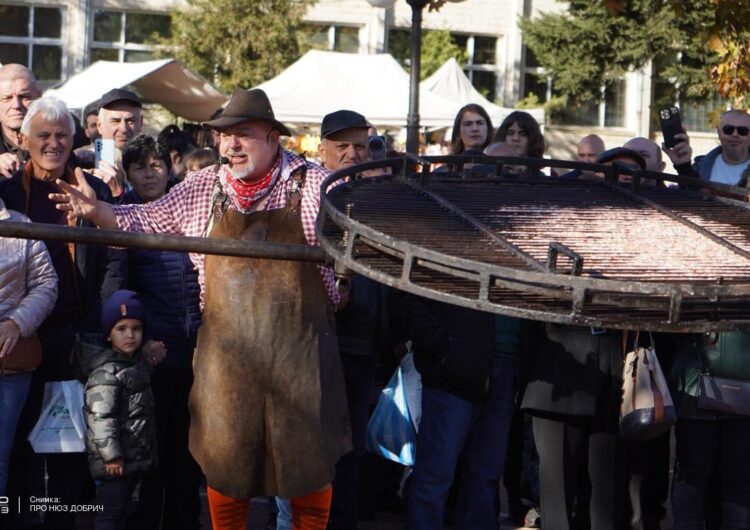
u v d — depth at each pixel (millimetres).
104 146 6480
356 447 5746
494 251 3523
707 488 5434
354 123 6098
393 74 16172
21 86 6078
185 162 7234
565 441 5496
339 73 16000
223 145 4426
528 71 32969
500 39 32812
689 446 5398
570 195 4617
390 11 31250
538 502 6480
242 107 4371
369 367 5738
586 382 5332
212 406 4379
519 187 4707
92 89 15789
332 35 30984
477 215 4047
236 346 4352
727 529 5367
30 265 5410
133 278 5738
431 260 3223
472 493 5621
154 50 24719
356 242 3533
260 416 4371
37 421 5562
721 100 30703
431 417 5477
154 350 5496
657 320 3088
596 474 5480
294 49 23781
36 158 5504
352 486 5793
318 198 4461
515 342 5613
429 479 5445
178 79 18250
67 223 5516
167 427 5750
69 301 5625
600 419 5434
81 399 5543
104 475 5246
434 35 30250
